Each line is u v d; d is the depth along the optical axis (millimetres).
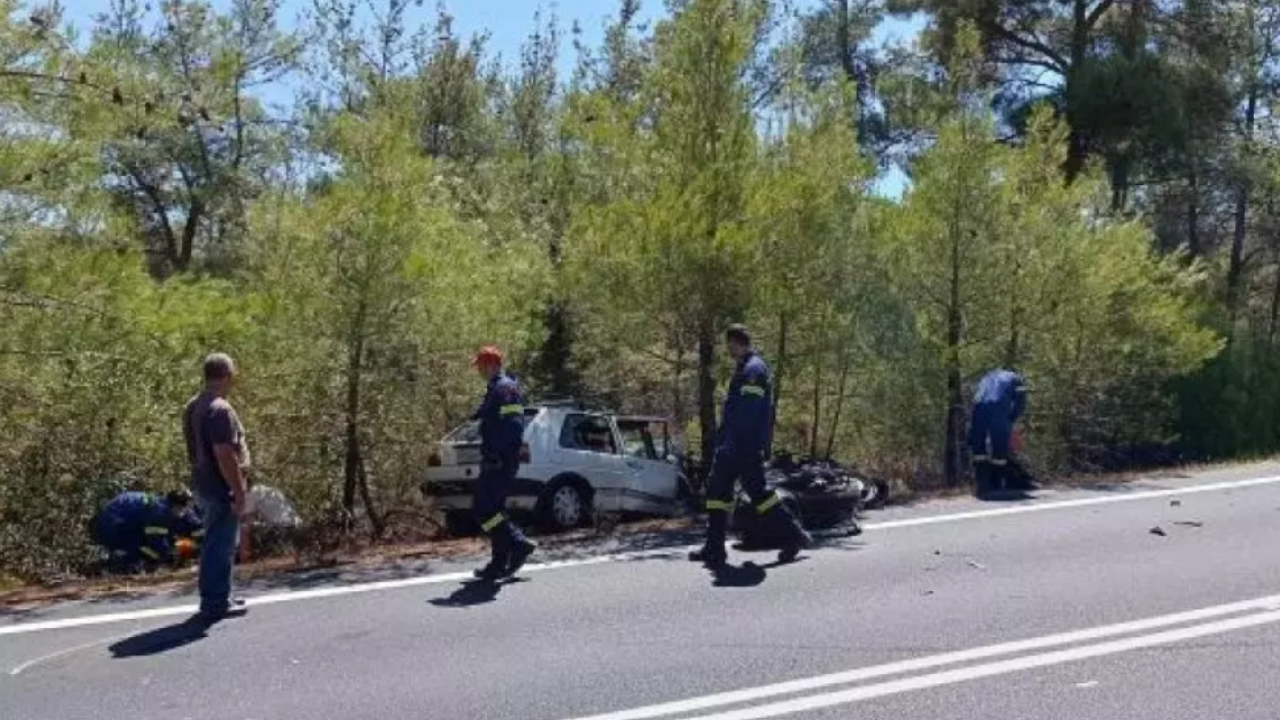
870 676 7395
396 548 12711
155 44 21344
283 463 14398
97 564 13273
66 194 11672
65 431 13312
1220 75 29750
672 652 7996
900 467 19281
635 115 14922
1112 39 29891
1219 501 13945
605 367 16625
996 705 6855
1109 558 10789
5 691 7465
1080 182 19875
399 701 7109
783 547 10992
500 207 18906
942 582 9945
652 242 14148
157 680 7602
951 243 18703
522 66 25688
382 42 24750
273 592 10094
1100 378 21000
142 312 12102
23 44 11188
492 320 15367
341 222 13922
